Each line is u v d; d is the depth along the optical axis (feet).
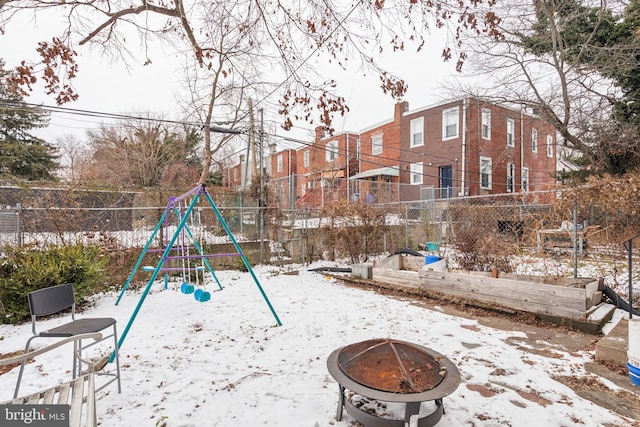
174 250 24.17
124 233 24.54
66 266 16.43
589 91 26.03
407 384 6.40
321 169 69.31
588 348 11.48
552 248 21.79
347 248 28.99
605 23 24.61
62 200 22.39
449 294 17.79
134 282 21.97
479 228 23.65
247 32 12.12
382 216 30.89
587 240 18.12
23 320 15.17
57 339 12.84
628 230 16.34
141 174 61.72
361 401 8.03
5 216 19.38
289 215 33.09
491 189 52.85
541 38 25.90
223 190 35.04
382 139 66.59
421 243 35.01
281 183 41.11
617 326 12.35
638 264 18.40
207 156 32.91
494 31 10.56
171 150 64.34
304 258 30.78
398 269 23.90
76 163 75.15
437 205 36.86
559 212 17.95
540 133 32.68
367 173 65.46
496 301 15.94
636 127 24.68
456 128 52.44
